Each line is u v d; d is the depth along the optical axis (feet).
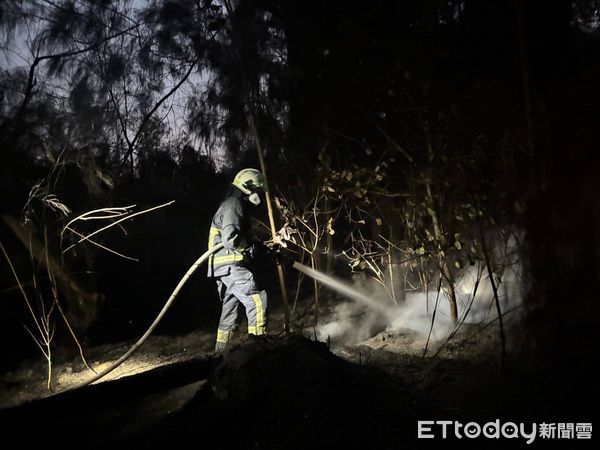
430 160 15.31
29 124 26.68
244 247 17.35
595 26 19.26
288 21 19.93
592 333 12.96
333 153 18.54
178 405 13.17
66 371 19.49
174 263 33.83
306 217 19.70
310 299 26.48
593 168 12.93
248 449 11.35
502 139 13.88
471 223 16.06
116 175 30.89
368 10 16.85
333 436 11.11
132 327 25.64
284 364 13.08
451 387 13.24
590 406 11.48
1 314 23.18
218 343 18.67
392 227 18.84
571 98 13.46
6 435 12.10
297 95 19.33
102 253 30.17
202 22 32.37
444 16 16.60
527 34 13.97
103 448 11.72
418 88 15.67
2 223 22.85
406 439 10.98
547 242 12.66
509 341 14.94
